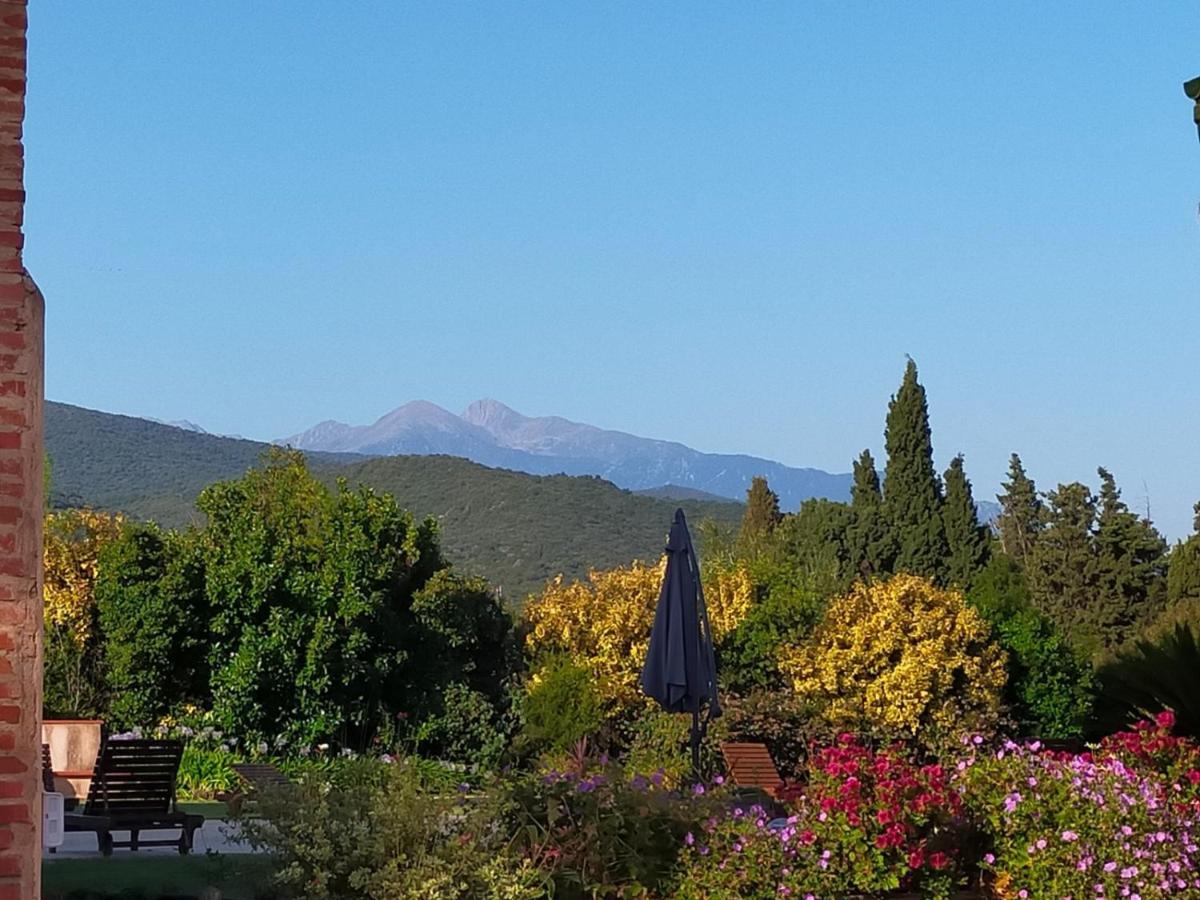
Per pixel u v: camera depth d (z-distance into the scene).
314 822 9.30
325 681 27.38
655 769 12.98
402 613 30.80
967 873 10.38
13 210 5.94
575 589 33.75
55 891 10.28
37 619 5.89
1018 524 63.12
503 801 9.88
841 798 9.91
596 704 28.05
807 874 9.75
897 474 50.88
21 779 5.83
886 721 29.69
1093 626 52.91
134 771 13.78
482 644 33.44
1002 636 31.23
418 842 9.40
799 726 28.66
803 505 52.88
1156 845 9.92
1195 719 15.22
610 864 9.84
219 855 11.10
